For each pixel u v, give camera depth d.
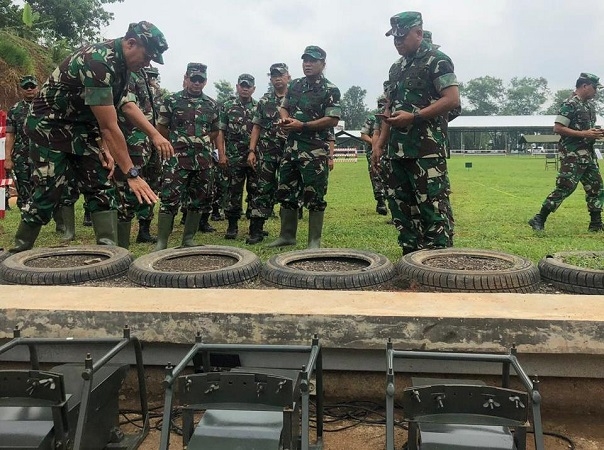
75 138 4.61
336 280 3.67
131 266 4.05
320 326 2.89
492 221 8.28
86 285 3.95
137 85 7.08
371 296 3.21
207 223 7.89
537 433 1.93
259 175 6.77
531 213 9.28
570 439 2.77
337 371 3.09
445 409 2.05
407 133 4.59
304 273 3.74
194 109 6.21
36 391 2.15
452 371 2.95
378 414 3.01
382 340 2.87
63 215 7.09
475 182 18.00
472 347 2.82
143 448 2.71
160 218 6.18
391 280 3.87
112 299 3.20
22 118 7.93
